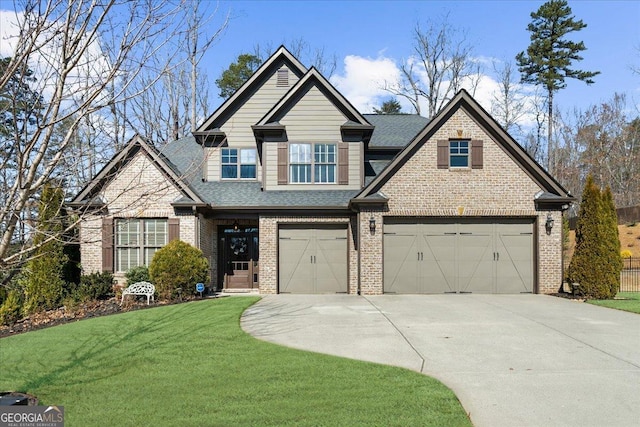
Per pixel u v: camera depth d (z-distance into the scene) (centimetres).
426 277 1567
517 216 1566
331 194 1709
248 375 662
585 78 4050
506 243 1577
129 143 636
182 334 926
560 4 4062
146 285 1395
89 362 749
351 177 1739
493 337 898
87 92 521
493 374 672
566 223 2619
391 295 1534
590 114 4766
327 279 1655
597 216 1443
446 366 711
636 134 4622
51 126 465
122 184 1513
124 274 1580
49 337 933
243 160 1845
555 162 4538
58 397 592
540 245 1555
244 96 1878
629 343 848
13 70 438
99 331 975
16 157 493
